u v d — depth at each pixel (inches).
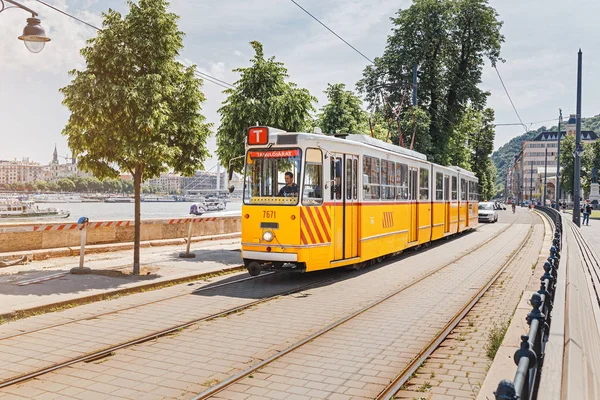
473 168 2758.4
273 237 479.5
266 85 687.7
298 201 472.7
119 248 711.1
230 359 267.3
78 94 468.1
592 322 271.6
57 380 236.2
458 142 1924.2
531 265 630.5
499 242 962.1
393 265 634.8
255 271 492.4
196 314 365.7
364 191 568.1
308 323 342.6
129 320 347.9
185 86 560.4
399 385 228.2
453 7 1648.6
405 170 713.6
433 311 378.9
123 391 223.3
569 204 4030.5
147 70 509.4
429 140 1528.1
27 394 219.1
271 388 227.1
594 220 1696.6
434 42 1649.9
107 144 494.0
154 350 282.8
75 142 496.4
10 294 403.5
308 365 257.8
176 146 534.9
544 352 194.2
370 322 346.3
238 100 690.2
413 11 1658.5
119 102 476.7
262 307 392.8
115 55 476.1
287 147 485.1
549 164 6692.9
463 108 1736.0
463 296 435.2
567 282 357.7
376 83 1721.2
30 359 264.2
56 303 378.3
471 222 1228.5
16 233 600.4
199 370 250.5
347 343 296.4
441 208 912.3
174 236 850.8
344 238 531.2
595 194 2970.0
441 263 652.7
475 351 280.4
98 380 236.7
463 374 244.1
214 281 507.8
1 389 224.1
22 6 408.2
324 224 497.7
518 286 482.9
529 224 1612.9
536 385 163.8
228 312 372.2
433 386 228.8
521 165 7199.8
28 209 3125.0
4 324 333.7
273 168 488.7
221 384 229.0
